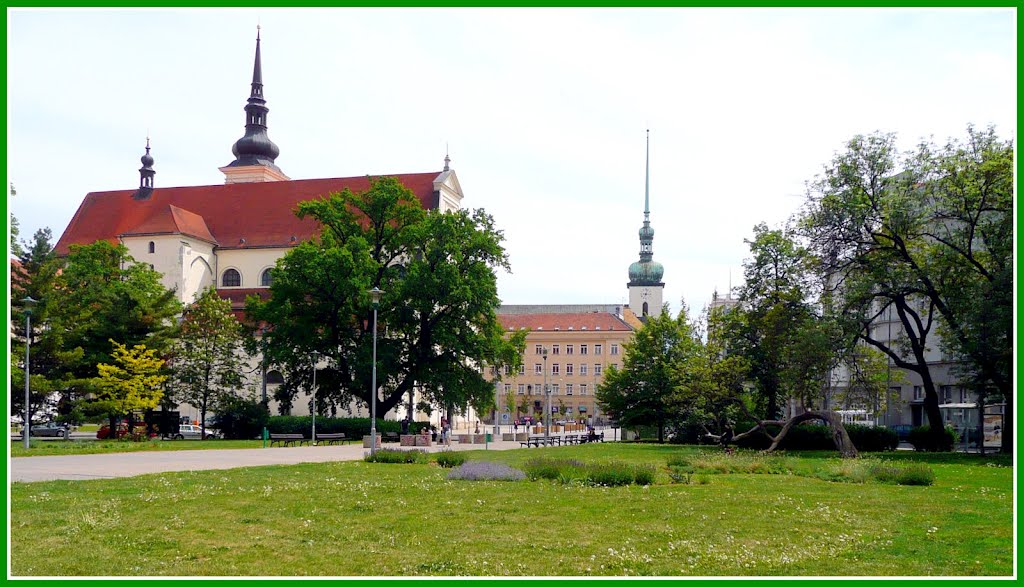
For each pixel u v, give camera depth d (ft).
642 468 75.77
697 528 48.65
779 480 77.71
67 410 161.27
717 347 165.27
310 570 37.32
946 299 130.21
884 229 130.93
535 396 468.34
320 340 187.83
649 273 582.35
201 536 44.91
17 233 151.64
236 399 191.31
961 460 112.78
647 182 590.14
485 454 120.26
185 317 202.18
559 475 76.43
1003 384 118.62
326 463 97.25
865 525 50.31
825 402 151.64
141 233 264.52
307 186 289.74
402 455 100.78
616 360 463.83
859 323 129.08
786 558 40.47
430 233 191.11
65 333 162.40
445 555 40.83
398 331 196.54
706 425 168.45
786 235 142.72
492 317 198.39
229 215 288.10
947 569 38.42
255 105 321.32
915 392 205.46
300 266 185.57
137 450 124.16
